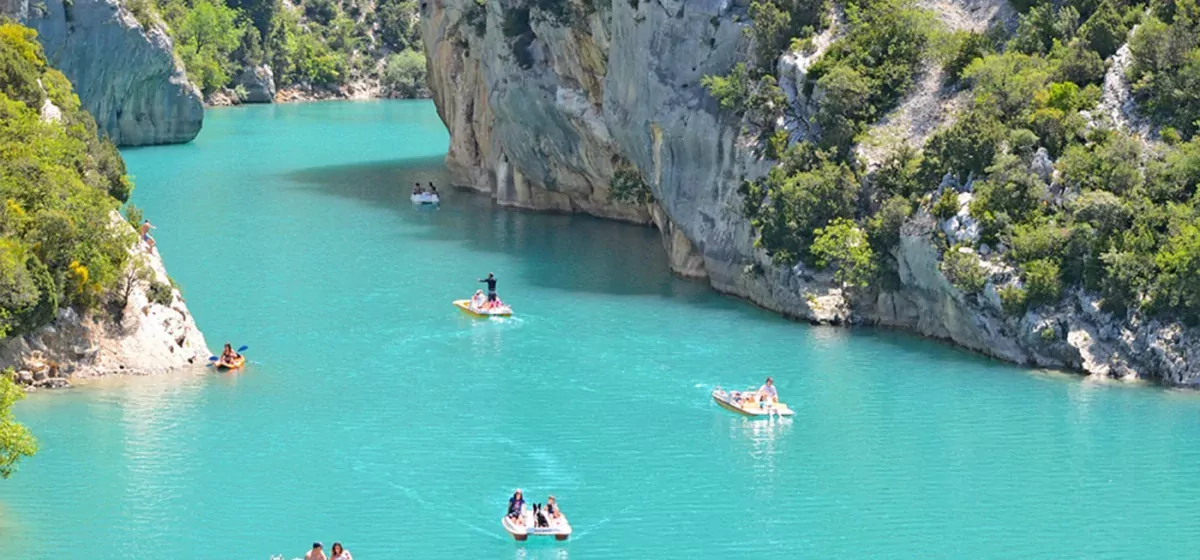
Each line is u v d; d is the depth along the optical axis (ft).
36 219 258.37
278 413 246.47
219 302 315.58
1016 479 222.48
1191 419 246.06
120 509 208.13
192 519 205.46
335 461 226.79
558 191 421.18
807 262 305.94
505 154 427.33
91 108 554.05
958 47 312.50
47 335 257.34
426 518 207.41
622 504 213.25
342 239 382.42
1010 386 262.67
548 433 239.71
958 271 278.87
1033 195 282.77
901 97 314.14
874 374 269.85
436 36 471.21
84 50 539.29
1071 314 272.72
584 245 377.91
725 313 310.65
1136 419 246.27
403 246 374.43
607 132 383.04
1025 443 236.22
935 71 314.35
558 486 219.20
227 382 261.65
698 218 333.21
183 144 596.70
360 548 197.36
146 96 585.22
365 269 348.18
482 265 353.51
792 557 196.34
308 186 470.80
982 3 328.29
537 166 415.44
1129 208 272.72
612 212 412.77
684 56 336.29
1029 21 313.53
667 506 212.64
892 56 317.63
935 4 331.57
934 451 233.14
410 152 567.18
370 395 256.52
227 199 442.09
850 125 310.04
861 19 322.75
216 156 551.18
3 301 244.42
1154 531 205.36
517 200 431.02
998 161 285.84
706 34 334.03
